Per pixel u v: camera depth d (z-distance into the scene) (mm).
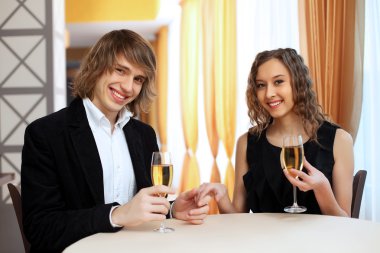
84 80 1765
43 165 1653
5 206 3793
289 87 2107
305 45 3307
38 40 4020
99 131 1812
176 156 8016
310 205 2061
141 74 1737
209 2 5449
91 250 1278
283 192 2092
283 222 1604
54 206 1606
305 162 1731
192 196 1700
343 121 2998
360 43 2924
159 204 1435
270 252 1253
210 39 5461
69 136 1704
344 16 2963
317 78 3139
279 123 2223
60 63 4324
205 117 5629
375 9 2902
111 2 7738
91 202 1698
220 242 1353
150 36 9742
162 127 9164
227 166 4953
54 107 4035
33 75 4016
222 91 5074
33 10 4012
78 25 8148
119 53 1689
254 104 2260
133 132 1950
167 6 7207
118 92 1729
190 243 1344
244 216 1716
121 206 1483
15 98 4020
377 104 2912
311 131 2123
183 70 6965
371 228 1507
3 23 4012
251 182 2193
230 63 4887
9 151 4000
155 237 1415
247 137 2326
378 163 2912
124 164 1860
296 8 3615
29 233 1559
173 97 8266
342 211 1831
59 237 1488
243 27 4684
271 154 2166
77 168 1687
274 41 3842
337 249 1277
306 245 1316
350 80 2957
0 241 3777
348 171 2092
